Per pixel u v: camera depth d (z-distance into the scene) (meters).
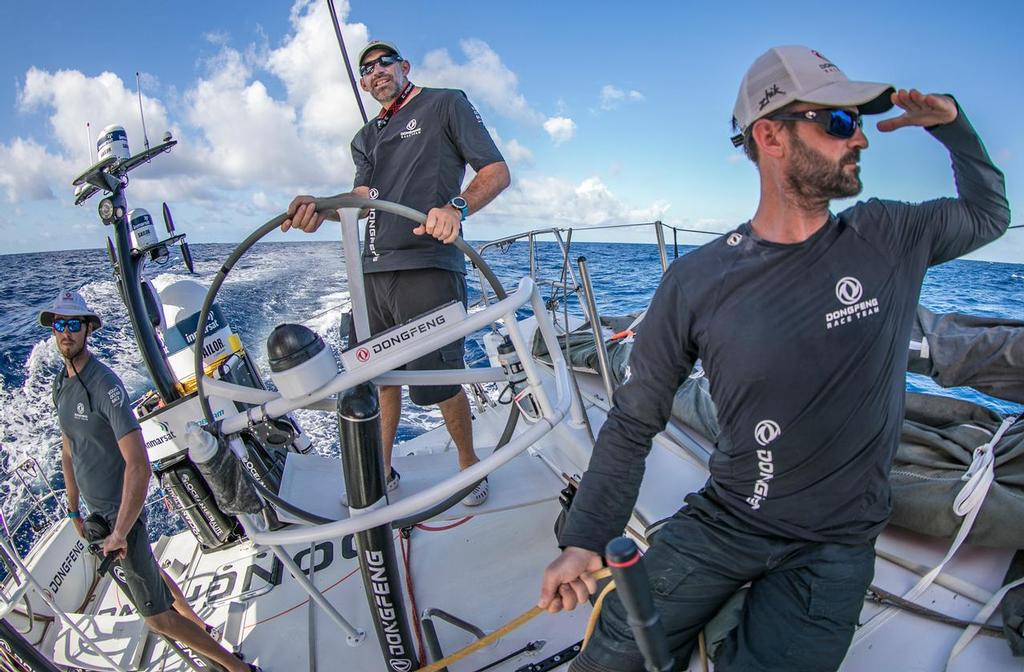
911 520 1.75
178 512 2.82
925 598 1.62
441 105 2.08
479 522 2.53
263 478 2.78
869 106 1.26
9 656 1.88
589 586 1.21
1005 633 1.43
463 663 1.88
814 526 1.26
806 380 1.18
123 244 2.56
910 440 1.97
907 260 1.21
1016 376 1.99
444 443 3.63
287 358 1.27
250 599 2.46
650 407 1.31
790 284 1.17
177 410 2.72
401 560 2.38
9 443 6.52
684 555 1.34
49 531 2.84
